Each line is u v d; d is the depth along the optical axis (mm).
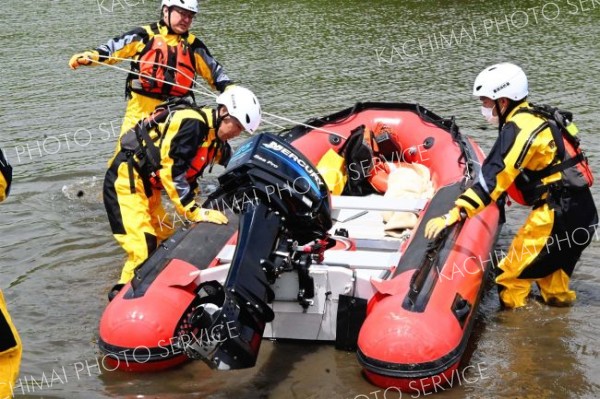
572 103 8531
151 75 5516
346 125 6336
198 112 4445
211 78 5711
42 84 9867
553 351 4070
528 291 4570
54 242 5641
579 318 4418
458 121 8148
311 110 8680
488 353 4066
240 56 11289
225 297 3578
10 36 12586
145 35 5551
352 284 3990
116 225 4754
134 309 3881
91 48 11602
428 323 3670
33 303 4730
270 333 4176
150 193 4859
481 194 4129
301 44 11961
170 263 4176
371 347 3648
